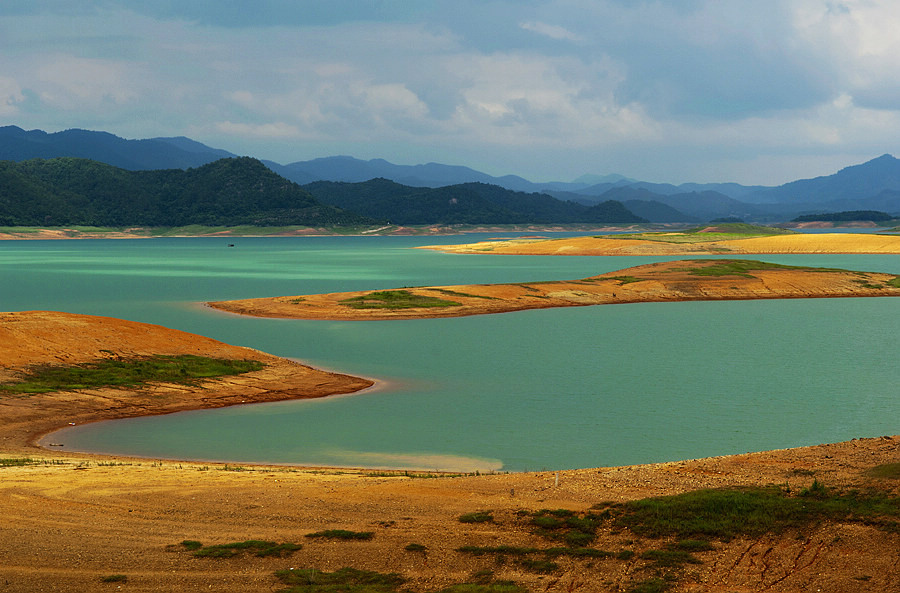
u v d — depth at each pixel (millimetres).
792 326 74500
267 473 23609
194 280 135000
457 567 16047
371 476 23578
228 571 15867
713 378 47656
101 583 15273
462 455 30328
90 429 33719
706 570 15688
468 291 94375
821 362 53906
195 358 46875
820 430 34562
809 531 16781
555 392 43375
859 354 57656
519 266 170875
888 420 36500
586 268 163000
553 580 15516
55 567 15938
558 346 61219
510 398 41562
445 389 44062
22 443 30797
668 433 33938
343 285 123250
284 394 41969
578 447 31641
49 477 22281
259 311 82812
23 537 17406
